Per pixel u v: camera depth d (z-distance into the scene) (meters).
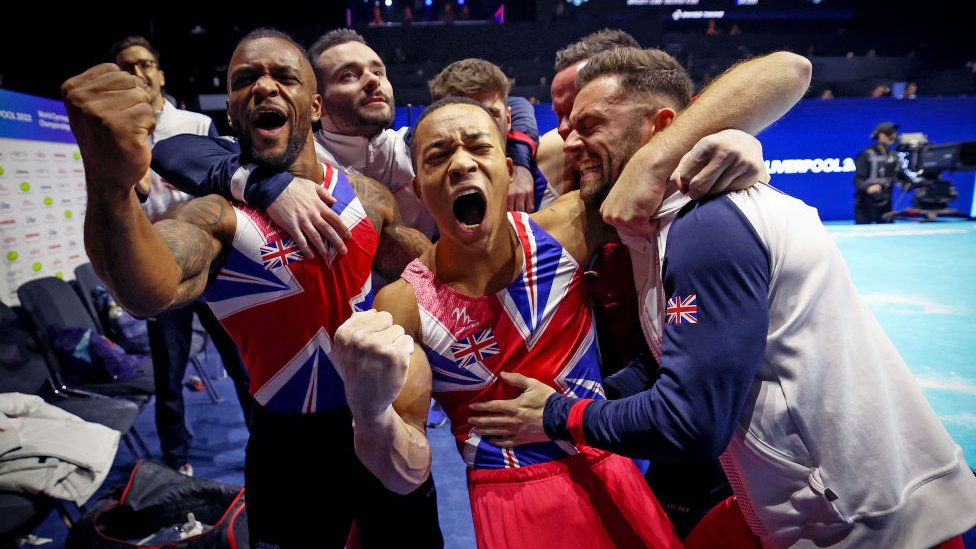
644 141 1.10
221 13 10.25
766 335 0.86
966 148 6.96
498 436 1.05
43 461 1.94
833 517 0.94
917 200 7.82
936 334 3.10
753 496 1.02
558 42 10.33
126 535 2.07
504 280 1.06
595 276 1.19
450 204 1.01
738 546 1.17
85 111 0.84
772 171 8.70
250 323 1.32
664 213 0.98
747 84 0.95
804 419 0.93
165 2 9.82
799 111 8.59
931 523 0.95
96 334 2.96
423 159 1.03
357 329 0.84
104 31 8.95
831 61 10.37
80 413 2.43
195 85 8.98
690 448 0.85
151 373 2.99
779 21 12.13
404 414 1.02
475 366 1.06
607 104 1.09
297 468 1.38
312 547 1.40
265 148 1.30
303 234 1.28
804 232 0.92
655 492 1.55
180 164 1.51
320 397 1.36
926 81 10.20
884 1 11.85
